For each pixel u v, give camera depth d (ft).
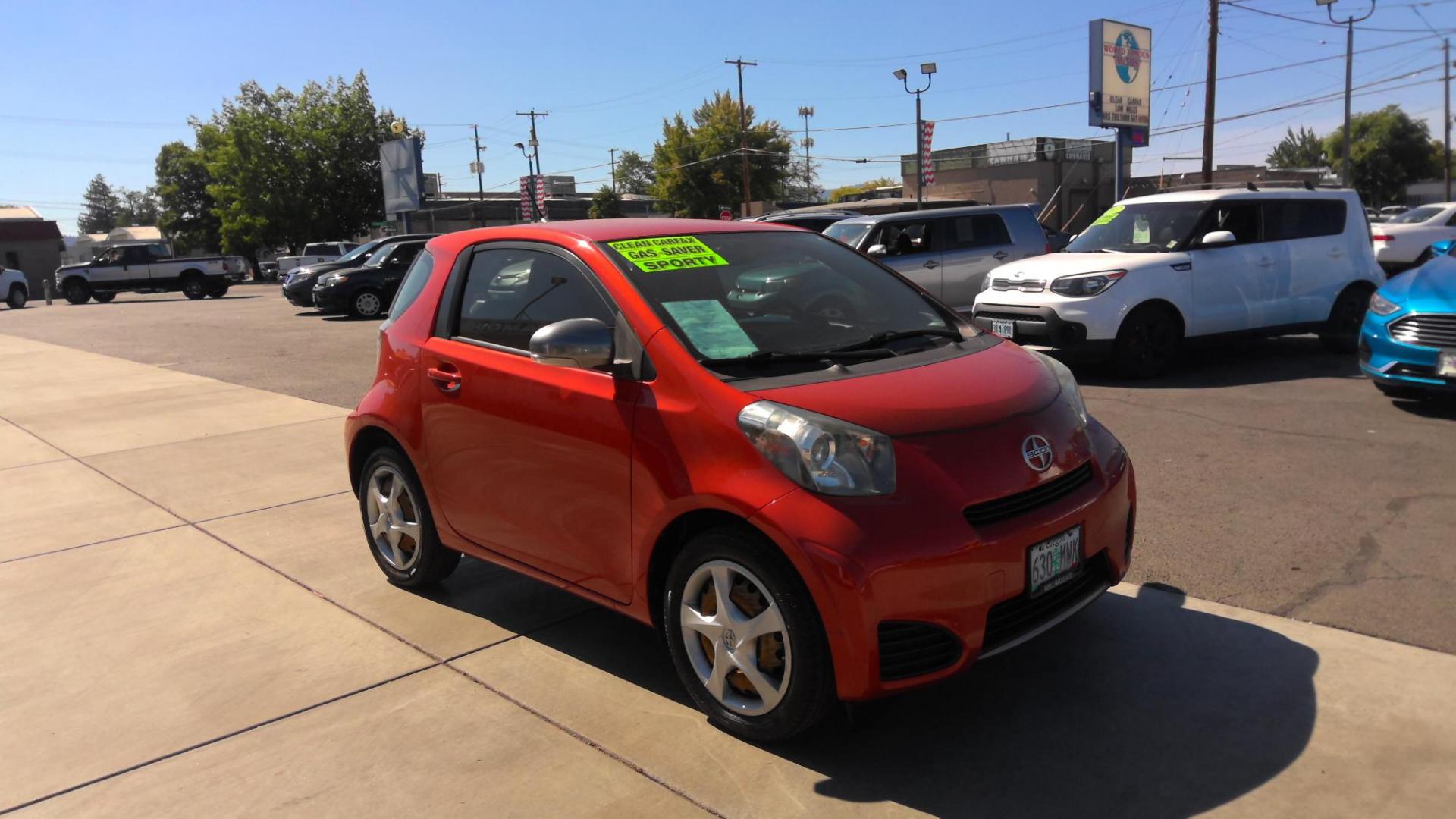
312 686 12.07
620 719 11.00
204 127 200.95
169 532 18.49
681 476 10.21
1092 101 86.17
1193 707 10.60
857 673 9.15
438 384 13.38
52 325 71.15
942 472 9.66
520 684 11.94
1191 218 30.55
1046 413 10.93
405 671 12.39
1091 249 32.09
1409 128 235.81
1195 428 23.09
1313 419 23.43
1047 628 10.21
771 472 9.57
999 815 8.95
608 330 10.91
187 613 14.53
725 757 10.12
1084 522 10.46
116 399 34.09
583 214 224.12
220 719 11.35
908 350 11.95
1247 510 16.88
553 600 14.62
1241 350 35.32
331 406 31.17
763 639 9.96
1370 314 24.40
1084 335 29.07
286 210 175.63
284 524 18.75
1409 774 9.17
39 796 9.95
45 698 12.01
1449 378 22.25
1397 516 16.21
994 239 41.04
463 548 13.60
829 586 9.07
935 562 9.23
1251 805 8.88
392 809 9.47
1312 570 14.16
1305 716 10.27
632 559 10.98
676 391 10.50
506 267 13.15
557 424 11.60
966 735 10.31
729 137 209.77
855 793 9.38
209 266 110.32
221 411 30.91
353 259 72.28
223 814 9.53
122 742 10.93
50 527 19.10
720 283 12.15
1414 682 10.80
